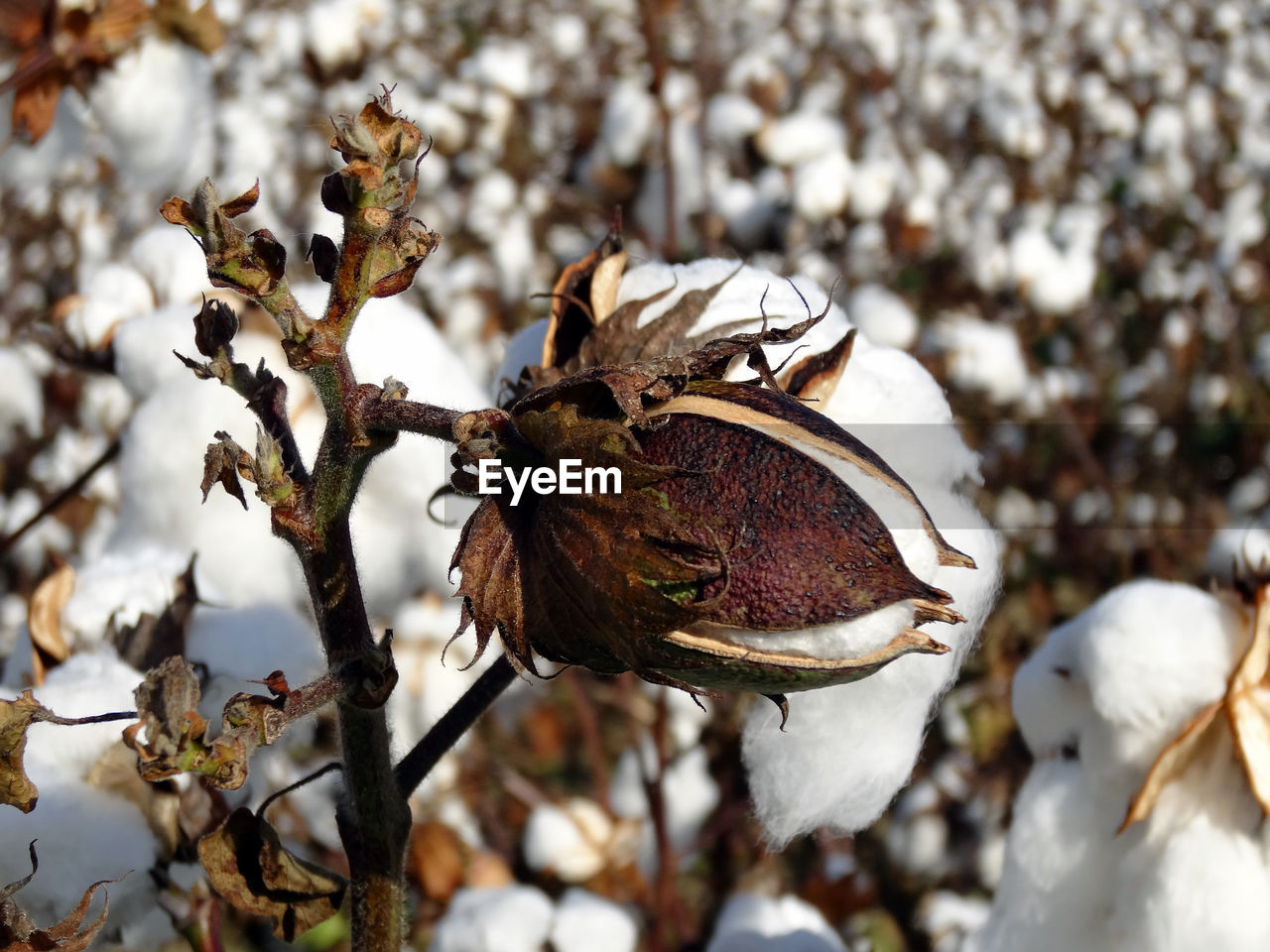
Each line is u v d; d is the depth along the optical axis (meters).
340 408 0.18
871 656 0.17
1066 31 1.58
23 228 0.80
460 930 0.44
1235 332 1.06
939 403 0.27
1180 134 1.33
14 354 0.68
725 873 0.56
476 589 0.18
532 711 0.65
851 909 0.53
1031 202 1.12
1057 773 0.30
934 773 0.63
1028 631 0.72
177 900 0.27
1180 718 0.28
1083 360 0.95
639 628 0.17
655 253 0.74
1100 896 0.29
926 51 1.37
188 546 0.35
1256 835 0.27
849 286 0.73
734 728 0.55
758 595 0.17
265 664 0.32
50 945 0.20
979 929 0.32
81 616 0.30
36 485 0.69
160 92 0.41
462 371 0.38
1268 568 0.28
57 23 0.39
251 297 0.17
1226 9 1.70
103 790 0.27
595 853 0.55
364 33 0.82
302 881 0.20
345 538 0.18
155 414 0.36
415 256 0.17
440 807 0.53
